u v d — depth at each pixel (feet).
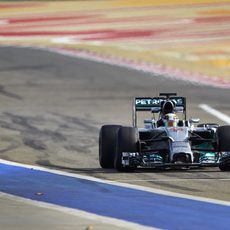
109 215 109.09
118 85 395.14
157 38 602.44
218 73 447.42
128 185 139.13
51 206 115.65
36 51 524.52
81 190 132.46
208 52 529.04
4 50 533.14
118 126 169.68
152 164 156.66
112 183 141.59
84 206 116.16
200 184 142.10
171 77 427.33
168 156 159.74
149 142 167.43
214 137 166.71
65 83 398.62
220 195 129.18
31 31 654.12
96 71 442.50
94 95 360.28
